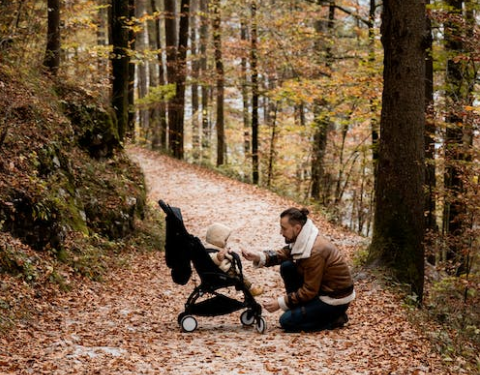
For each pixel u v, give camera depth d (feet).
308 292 18.88
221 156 87.20
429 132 39.96
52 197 26.61
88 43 66.39
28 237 23.90
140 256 34.19
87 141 37.65
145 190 42.37
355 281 27.63
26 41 35.63
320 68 57.11
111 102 47.39
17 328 17.49
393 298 25.14
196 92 103.14
